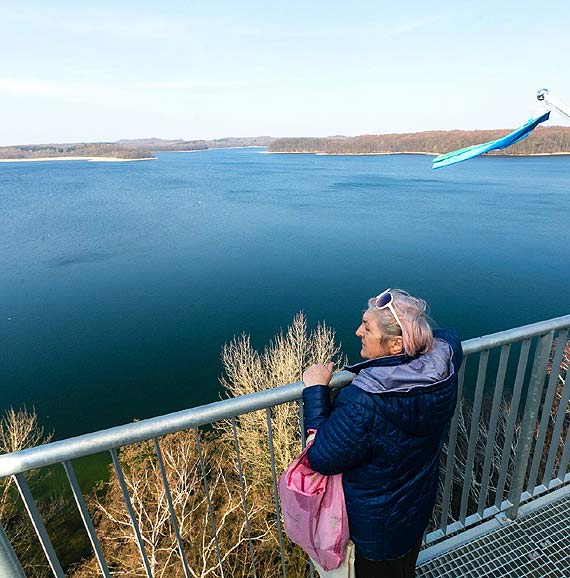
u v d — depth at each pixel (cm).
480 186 7888
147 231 5206
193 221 5753
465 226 4931
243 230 5188
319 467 128
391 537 140
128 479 1113
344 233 4900
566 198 6262
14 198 8025
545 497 246
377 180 9681
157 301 3067
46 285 3416
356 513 139
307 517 144
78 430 1778
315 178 10638
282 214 6041
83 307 2984
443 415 127
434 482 144
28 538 1148
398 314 130
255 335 2498
